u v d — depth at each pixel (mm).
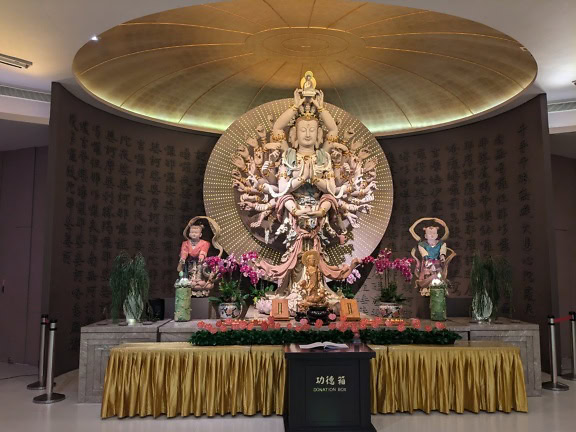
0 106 6582
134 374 4836
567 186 8625
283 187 6984
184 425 4617
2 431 4426
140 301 5789
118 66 6656
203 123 8305
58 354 6402
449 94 7691
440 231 7898
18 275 7844
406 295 7910
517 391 4953
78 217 6770
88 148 6988
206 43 6578
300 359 4367
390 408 4898
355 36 6414
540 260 6738
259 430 4488
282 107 7754
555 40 5383
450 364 4977
